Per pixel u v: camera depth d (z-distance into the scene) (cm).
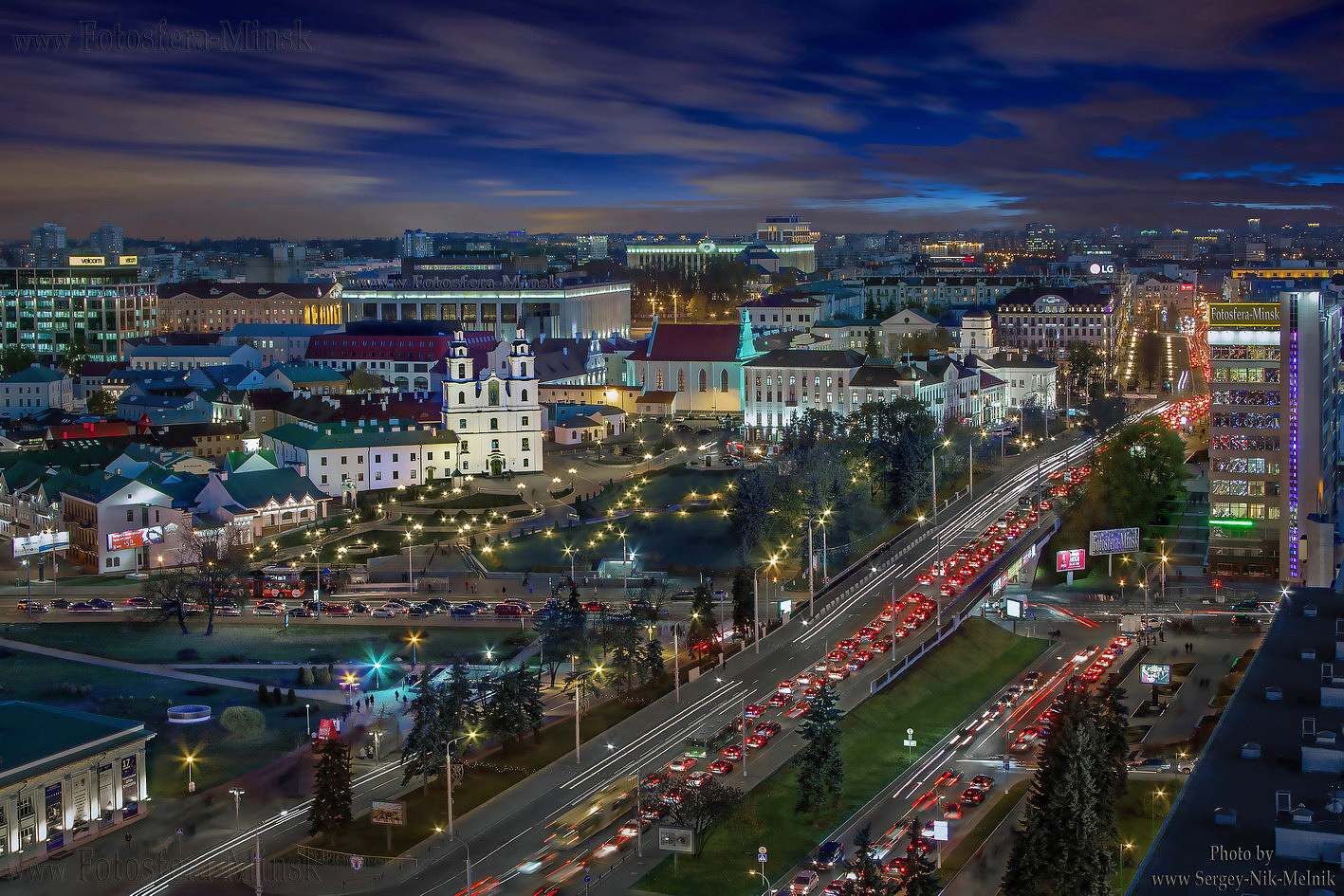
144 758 18375
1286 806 12069
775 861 16700
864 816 18112
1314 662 16262
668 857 16662
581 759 19638
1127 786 18550
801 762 18388
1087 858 14825
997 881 16112
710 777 18212
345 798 17400
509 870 16312
